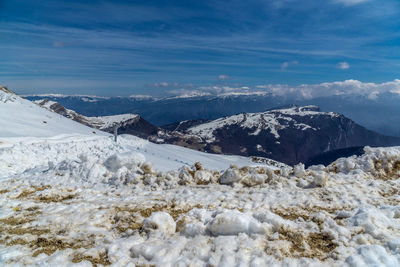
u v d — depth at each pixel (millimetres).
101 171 14523
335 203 9555
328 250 5953
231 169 13086
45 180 13633
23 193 12055
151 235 6930
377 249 5527
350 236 6375
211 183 13398
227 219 6621
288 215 8695
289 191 11188
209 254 5750
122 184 13352
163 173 14445
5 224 8039
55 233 7336
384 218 6973
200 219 7926
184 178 13469
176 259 5766
